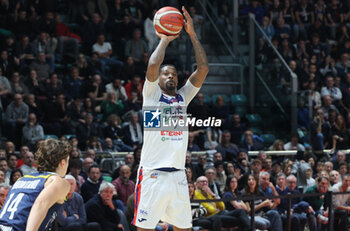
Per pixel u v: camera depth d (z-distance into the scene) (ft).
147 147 23.34
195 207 37.88
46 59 63.77
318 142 58.70
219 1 71.41
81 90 60.49
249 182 41.11
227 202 39.75
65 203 33.96
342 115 66.85
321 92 68.69
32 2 70.79
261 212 41.04
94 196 35.47
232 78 70.08
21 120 52.65
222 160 48.52
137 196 23.41
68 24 72.79
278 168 48.08
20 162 44.88
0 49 63.57
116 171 42.57
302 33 78.89
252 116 65.62
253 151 52.19
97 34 69.51
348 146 60.23
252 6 76.33
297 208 41.01
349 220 43.24
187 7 71.46
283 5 79.97
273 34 75.97
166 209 23.45
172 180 23.07
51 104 54.90
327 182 43.55
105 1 73.61
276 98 63.77
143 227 23.11
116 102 58.03
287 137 61.77
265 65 65.82
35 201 17.93
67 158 19.76
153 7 73.46
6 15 66.69
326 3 84.84
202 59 24.36
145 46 70.23
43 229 18.37
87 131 52.80
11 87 56.80
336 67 75.15
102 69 65.21
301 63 72.90
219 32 71.31
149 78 22.99
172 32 23.35
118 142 52.85
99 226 34.45
